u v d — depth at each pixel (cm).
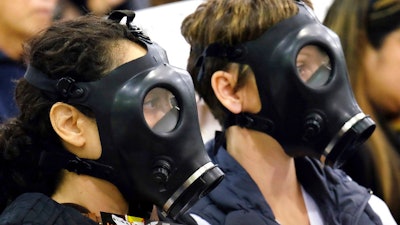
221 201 295
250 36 291
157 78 243
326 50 289
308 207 314
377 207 320
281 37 288
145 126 240
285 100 287
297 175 318
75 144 241
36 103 244
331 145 288
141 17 366
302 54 289
